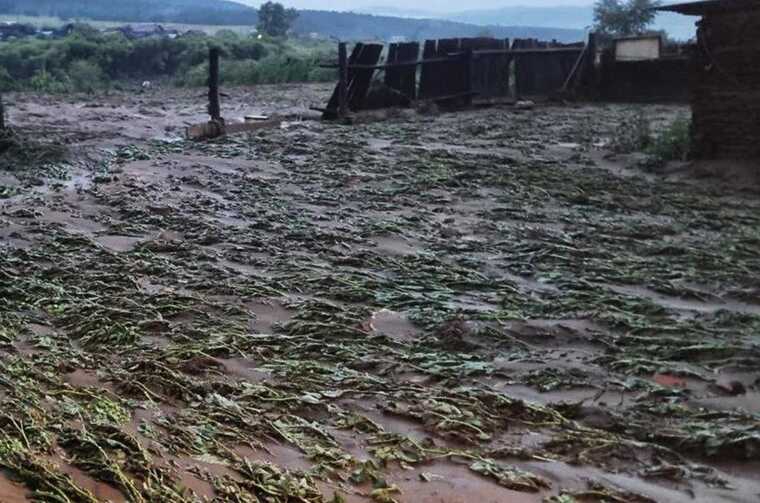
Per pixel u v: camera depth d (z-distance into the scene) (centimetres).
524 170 1208
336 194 1041
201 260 752
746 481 398
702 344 551
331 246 804
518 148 1433
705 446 420
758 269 741
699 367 523
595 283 699
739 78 1216
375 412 459
